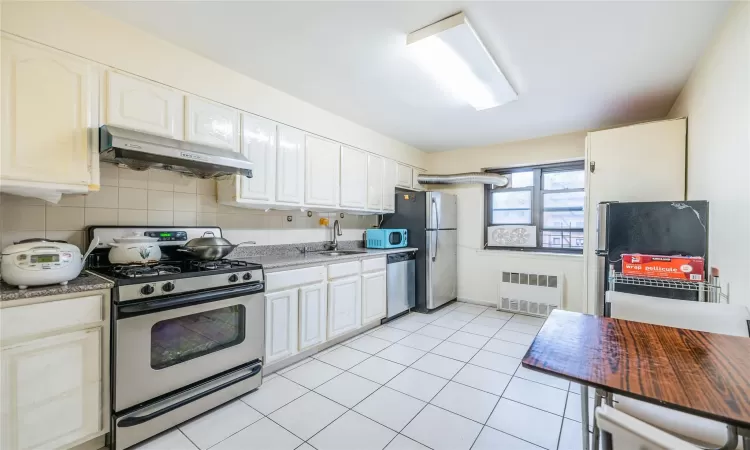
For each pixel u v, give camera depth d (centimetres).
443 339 304
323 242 349
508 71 226
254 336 212
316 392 209
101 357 151
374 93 264
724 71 170
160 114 191
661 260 192
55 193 166
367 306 320
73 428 142
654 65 215
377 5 161
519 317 376
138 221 212
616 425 66
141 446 157
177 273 174
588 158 273
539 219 405
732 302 163
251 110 239
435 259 399
